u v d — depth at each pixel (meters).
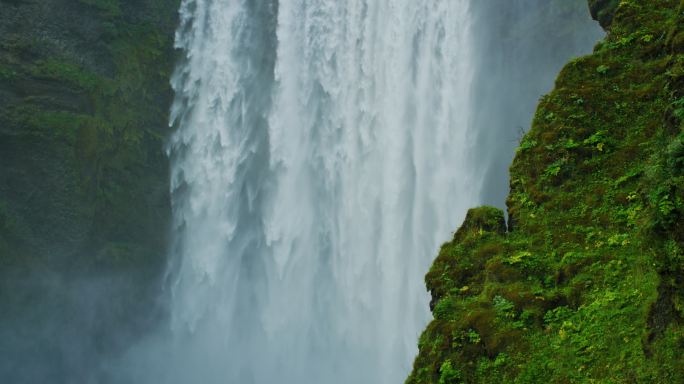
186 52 34.59
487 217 11.19
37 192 28.92
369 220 30.66
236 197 33.75
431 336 9.98
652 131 10.76
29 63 29.48
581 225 10.24
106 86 31.16
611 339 8.43
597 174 10.72
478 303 9.92
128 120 31.86
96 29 31.69
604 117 11.33
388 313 29.27
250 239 33.19
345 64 32.81
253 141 34.03
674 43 10.95
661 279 7.98
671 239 7.96
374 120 31.53
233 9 35.47
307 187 32.47
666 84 10.83
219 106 34.78
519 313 9.49
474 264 10.67
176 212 33.53
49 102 29.53
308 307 31.22
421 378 9.68
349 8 33.22
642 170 10.22
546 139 11.45
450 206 29.38
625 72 11.73
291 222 32.47
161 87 33.53
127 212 31.61
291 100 33.72
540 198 10.91
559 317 9.20
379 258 30.08
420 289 28.75
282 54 34.34
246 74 34.81
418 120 30.64
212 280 33.34
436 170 30.00
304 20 34.25
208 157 34.34
